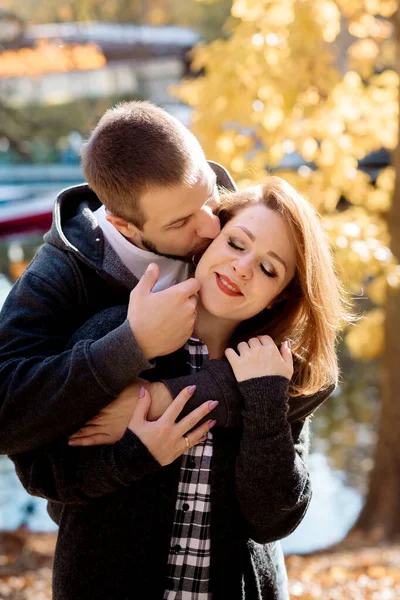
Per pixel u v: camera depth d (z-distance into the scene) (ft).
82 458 6.48
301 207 6.85
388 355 23.16
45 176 53.36
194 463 6.66
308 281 6.79
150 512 6.48
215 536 6.58
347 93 19.77
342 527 23.76
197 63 20.59
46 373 6.26
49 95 55.88
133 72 57.82
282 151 19.11
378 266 18.06
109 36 51.57
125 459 6.26
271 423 6.48
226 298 6.71
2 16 44.62
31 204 36.73
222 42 20.04
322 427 33.22
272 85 18.80
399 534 22.52
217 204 7.07
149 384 6.59
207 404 6.49
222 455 6.66
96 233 6.97
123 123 6.66
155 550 6.45
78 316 6.96
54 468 6.48
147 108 6.79
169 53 56.03
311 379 7.01
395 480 23.08
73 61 45.32
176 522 6.62
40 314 6.69
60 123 55.21
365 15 21.13
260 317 7.31
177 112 44.60
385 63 23.93
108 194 6.74
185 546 6.62
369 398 36.32
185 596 6.61
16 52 44.55
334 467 29.04
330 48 20.17
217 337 7.13
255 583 6.85
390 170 21.77
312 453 30.53
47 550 20.15
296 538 22.82
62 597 6.65
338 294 7.09
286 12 19.01
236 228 6.76
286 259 6.79
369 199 21.34
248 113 18.74
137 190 6.57
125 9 56.08
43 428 6.32
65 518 6.81
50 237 7.00
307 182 19.75
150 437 6.29
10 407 6.31
